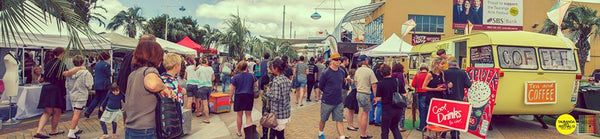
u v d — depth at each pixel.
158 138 2.67
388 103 4.95
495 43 6.51
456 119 4.58
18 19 3.90
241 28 20.86
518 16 26.52
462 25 25.52
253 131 4.70
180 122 2.93
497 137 6.36
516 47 6.62
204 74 7.24
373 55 13.50
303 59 10.39
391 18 24.70
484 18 26.03
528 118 8.20
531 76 6.52
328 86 5.35
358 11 24.81
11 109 7.12
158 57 2.79
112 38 11.06
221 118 7.84
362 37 28.03
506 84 6.40
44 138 5.60
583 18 20.36
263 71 10.90
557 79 6.69
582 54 20.95
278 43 33.34
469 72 6.97
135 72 2.72
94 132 6.14
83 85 5.59
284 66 4.90
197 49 18.52
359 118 6.70
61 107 5.73
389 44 13.91
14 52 9.14
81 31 4.50
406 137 6.08
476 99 6.50
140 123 2.61
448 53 8.18
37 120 7.16
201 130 6.55
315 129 6.71
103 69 6.82
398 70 6.27
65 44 7.85
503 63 6.45
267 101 4.96
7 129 6.20
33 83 8.45
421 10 24.95
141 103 2.63
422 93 6.16
